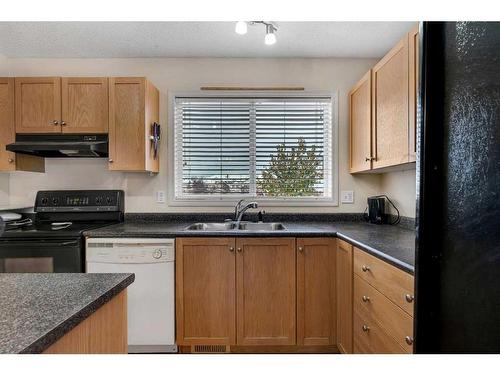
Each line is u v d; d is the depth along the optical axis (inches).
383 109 74.1
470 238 22.9
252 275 79.0
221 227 99.8
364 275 61.4
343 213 103.7
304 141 105.6
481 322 21.9
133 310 78.3
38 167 101.0
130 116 90.7
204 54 101.8
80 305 28.8
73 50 98.3
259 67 104.7
